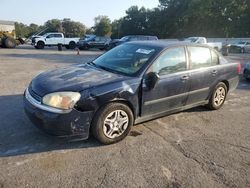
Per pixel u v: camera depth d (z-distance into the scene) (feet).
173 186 10.51
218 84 19.13
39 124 12.24
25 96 13.55
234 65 20.22
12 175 10.59
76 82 12.97
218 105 19.80
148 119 15.15
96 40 100.17
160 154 12.84
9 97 20.75
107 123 13.14
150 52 15.33
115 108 13.21
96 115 12.75
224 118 18.38
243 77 35.04
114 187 10.23
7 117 16.33
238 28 171.83
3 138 13.58
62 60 51.98
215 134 15.58
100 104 12.65
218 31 182.19
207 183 10.80
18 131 14.43
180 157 12.66
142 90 14.06
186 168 11.76
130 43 17.31
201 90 17.66
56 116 11.83
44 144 13.14
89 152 12.63
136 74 14.16
